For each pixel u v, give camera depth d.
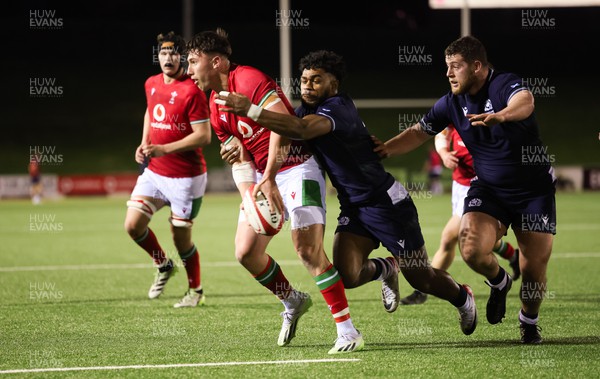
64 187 82.75
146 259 35.72
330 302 17.64
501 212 18.17
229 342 18.78
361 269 18.09
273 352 17.61
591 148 104.56
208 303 24.69
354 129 16.88
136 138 104.38
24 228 50.44
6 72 122.06
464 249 17.88
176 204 24.08
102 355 17.31
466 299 18.33
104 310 23.38
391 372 15.71
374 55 133.75
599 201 70.44
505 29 143.50
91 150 100.25
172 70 23.62
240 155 18.02
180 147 23.19
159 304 24.47
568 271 30.91
